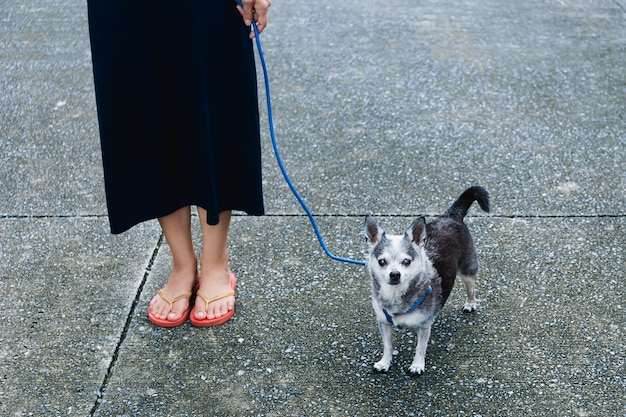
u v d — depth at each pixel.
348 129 5.44
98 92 3.17
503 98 5.86
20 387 3.18
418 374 3.22
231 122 3.37
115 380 3.23
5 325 3.54
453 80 6.18
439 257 3.22
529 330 3.48
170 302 3.58
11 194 4.68
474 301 3.61
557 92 5.95
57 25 7.33
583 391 3.11
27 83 6.15
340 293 3.76
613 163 4.92
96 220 4.41
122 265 4.00
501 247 4.09
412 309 3.09
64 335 3.49
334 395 3.14
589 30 7.15
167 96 3.24
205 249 3.61
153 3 3.06
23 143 5.27
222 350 3.41
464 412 3.03
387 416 3.02
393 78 6.22
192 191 3.43
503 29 7.20
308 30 7.22
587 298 3.68
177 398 3.13
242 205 3.54
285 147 5.21
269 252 4.10
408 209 4.48
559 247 4.08
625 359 3.28
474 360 3.31
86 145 5.25
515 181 4.74
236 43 3.22
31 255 4.08
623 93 5.91
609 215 4.36
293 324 3.56
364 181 4.78
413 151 5.12
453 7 7.79
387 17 7.54
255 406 3.08
